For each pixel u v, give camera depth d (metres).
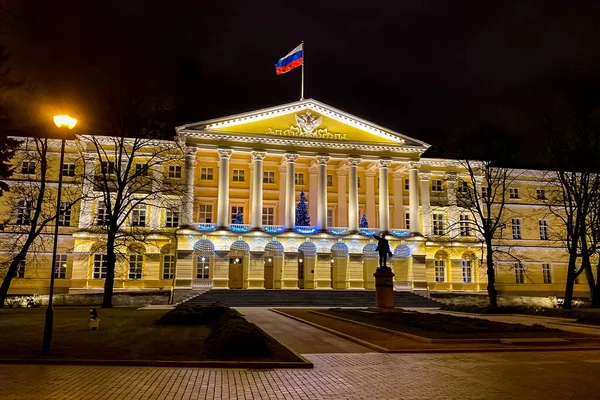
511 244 64.62
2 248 53.44
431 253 62.66
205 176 60.38
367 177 64.06
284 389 12.36
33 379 12.95
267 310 41.56
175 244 56.72
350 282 57.00
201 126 55.62
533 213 66.25
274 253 57.84
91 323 22.73
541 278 64.88
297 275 55.84
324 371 14.81
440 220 64.81
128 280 55.16
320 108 59.09
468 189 57.94
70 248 54.97
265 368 15.16
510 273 64.25
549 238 65.94
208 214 59.72
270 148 57.19
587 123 44.62
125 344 18.55
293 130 58.25
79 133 54.09
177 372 14.27
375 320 28.00
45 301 45.94
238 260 59.59
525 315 38.66
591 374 14.44
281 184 61.84
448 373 14.52
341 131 59.47
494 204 65.38
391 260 59.09
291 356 16.73
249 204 60.59
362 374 14.36
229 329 17.58
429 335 21.33
